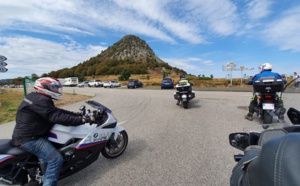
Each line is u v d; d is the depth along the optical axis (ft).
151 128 21.01
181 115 26.99
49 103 9.45
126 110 33.14
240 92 57.21
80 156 10.93
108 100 49.93
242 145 9.00
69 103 46.44
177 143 16.17
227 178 10.73
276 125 8.92
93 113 11.60
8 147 9.24
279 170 3.67
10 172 9.14
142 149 15.25
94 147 11.55
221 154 13.67
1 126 25.72
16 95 67.87
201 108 31.58
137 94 64.39
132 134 19.16
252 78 21.44
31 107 9.17
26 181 9.94
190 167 12.09
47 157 9.41
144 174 11.55
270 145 4.33
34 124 9.34
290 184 3.35
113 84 159.02
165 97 50.75
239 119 23.08
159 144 16.14
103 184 10.79
